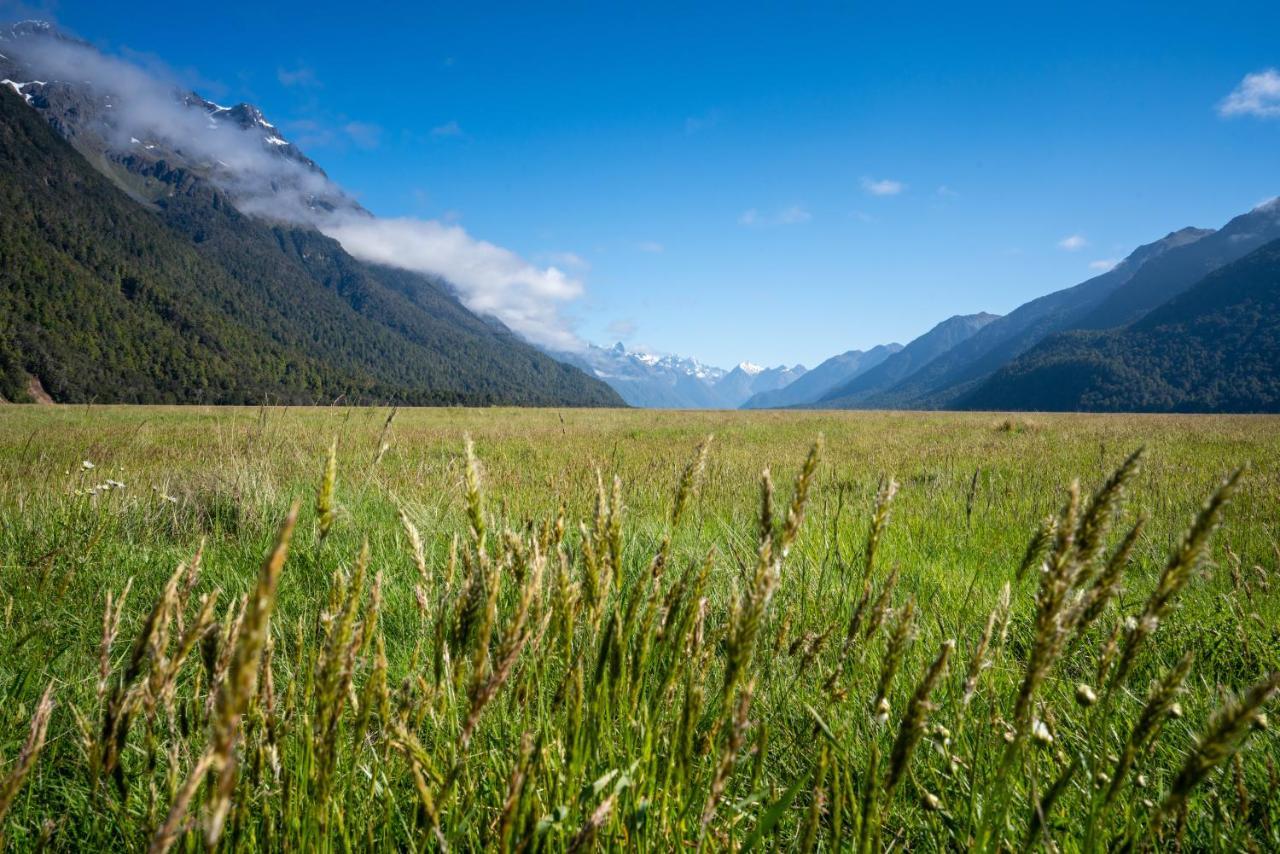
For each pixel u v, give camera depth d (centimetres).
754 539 371
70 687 236
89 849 155
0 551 401
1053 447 1514
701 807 145
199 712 154
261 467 675
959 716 170
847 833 166
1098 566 105
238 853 119
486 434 1783
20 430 1833
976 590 366
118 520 486
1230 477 93
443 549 398
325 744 105
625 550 407
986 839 120
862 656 176
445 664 138
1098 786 140
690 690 123
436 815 101
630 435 1912
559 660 209
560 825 115
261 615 56
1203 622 310
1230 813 174
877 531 161
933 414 4719
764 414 4597
